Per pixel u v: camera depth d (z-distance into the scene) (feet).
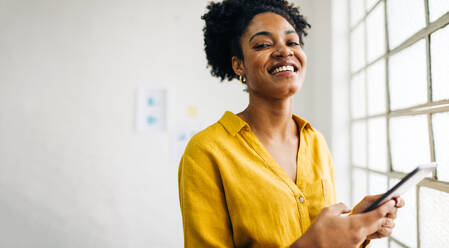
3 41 8.20
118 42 8.16
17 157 8.09
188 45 8.09
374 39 4.98
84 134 8.09
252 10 2.21
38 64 8.18
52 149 8.09
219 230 1.94
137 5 8.19
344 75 6.17
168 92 8.01
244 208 1.89
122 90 8.11
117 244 7.91
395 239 4.15
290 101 2.18
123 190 7.98
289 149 2.19
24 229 7.98
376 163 4.93
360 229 1.53
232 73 2.73
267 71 2.02
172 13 8.15
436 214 3.06
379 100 4.81
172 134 7.99
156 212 7.93
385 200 1.59
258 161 2.02
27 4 8.25
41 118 8.13
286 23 2.11
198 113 7.98
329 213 1.61
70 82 8.15
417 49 3.53
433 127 3.17
